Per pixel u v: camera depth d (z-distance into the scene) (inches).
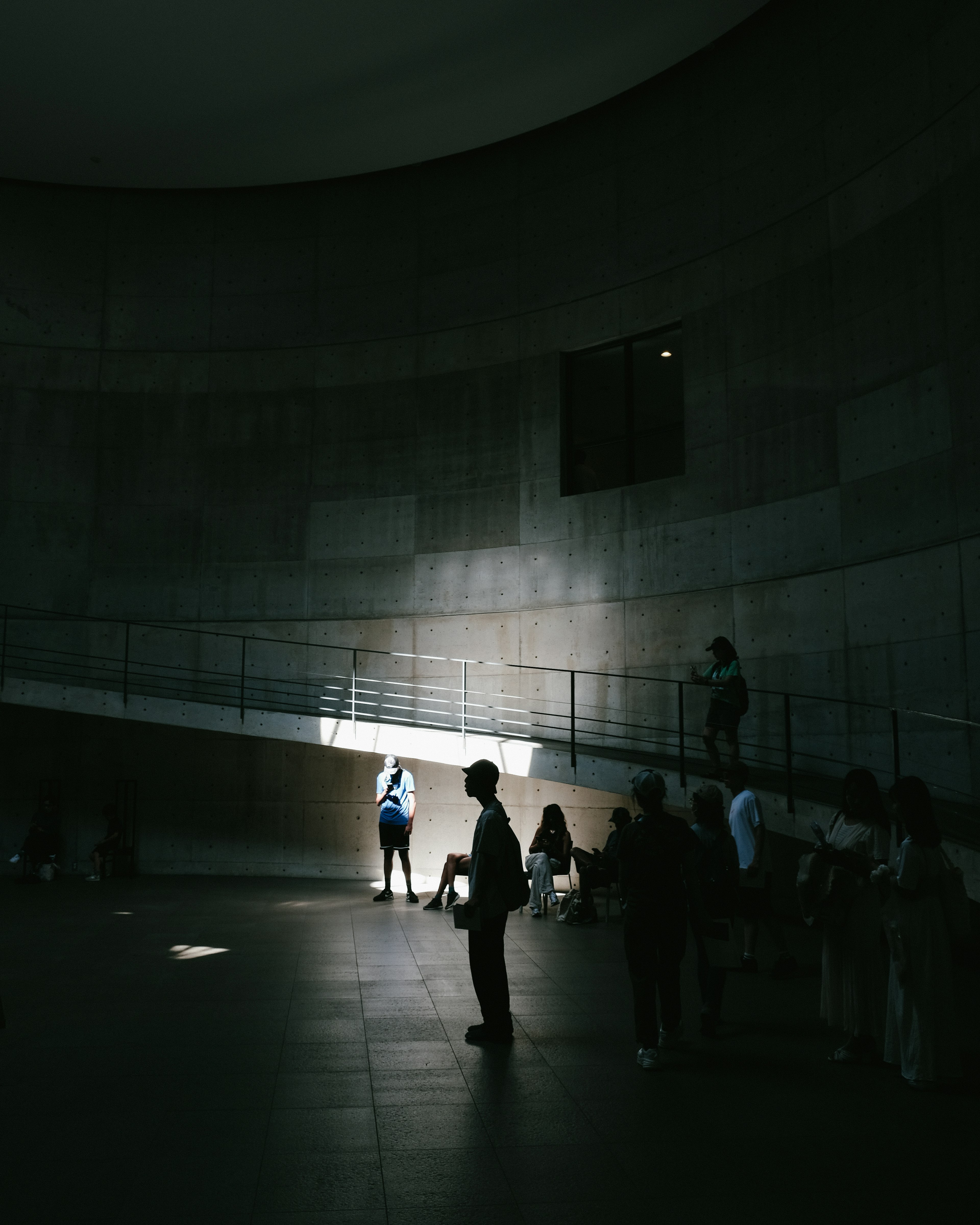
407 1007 264.8
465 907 232.8
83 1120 178.7
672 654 525.3
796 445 489.7
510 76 546.0
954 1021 199.8
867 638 448.8
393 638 599.2
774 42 518.9
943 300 426.3
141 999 273.7
